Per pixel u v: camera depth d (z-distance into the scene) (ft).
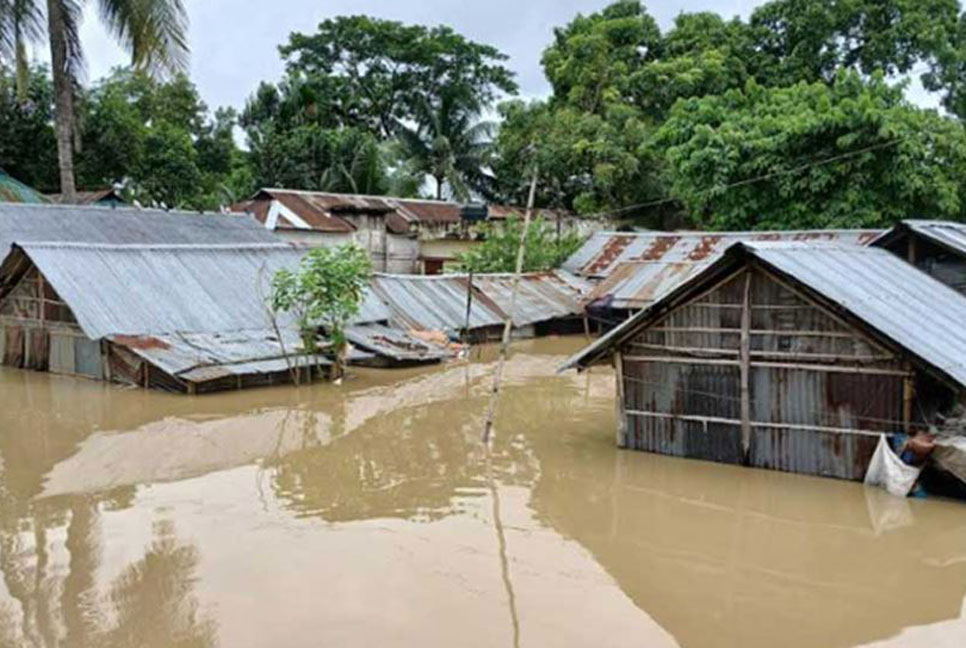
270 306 58.59
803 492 31.58
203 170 122.31
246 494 31.99
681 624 21.57
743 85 106.22
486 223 101.45
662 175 100.27
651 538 27.78
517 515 29.99
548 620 21.68
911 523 28.66
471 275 71.97
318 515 29.71
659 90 106.52
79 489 32.27
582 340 77.46
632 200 102.32
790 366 33.30
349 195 110.01
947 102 104.63
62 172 71.77
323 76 136.77
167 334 52.90
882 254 41.45
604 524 29.07
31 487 32.45
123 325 52.03
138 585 23.45
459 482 33.86
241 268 62.39
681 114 93.04
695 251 81.82
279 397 49.73
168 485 32.99
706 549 26.76
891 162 77.97
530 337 78.38
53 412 44.96
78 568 24.63
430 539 27.50
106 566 24.79
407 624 21.31
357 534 27.84
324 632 20.80
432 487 33.22
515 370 60.75
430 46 139.85
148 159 104.22
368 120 144.36
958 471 29.30
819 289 31.65
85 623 21.17
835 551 26.55
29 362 58.54
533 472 35.17
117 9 67.05
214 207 109.50
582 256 90.02
